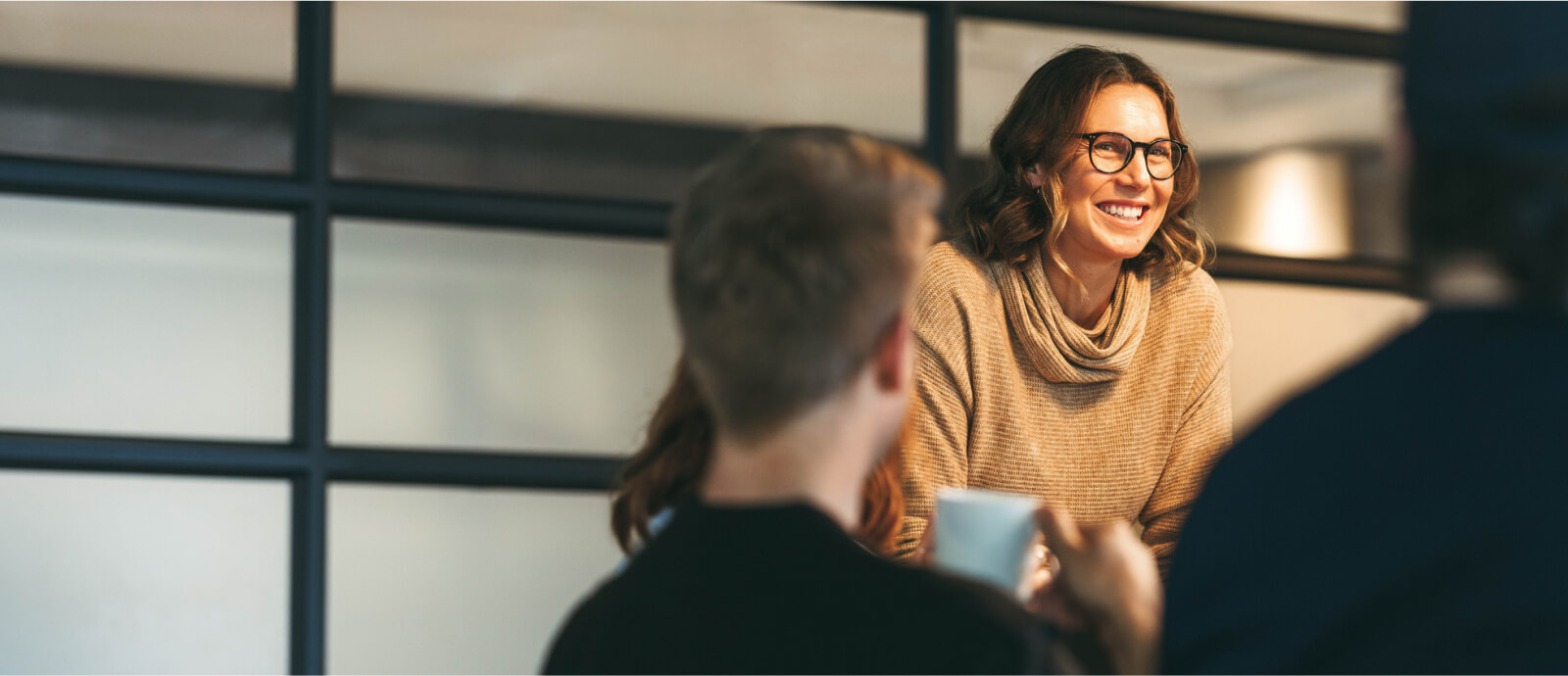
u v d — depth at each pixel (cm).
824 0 282
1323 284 304
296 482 261
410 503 265
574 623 94
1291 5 305
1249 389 299
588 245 277
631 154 276
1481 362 81
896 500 135
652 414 139
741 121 280
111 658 251
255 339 261
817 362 89
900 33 285
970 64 287
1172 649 87
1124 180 209
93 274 255
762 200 91
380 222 267
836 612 85
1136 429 218
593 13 275
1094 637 103
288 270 263
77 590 251
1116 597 102
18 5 251
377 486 264
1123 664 101
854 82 283
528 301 274
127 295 256
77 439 252
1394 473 80
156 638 254
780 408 90
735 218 91
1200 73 300
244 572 258
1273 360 301
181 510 256
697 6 279
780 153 94
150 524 254
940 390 206
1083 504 215
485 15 271
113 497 253
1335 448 83
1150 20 296
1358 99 309
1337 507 82
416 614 264
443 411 269
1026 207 212
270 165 261
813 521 88
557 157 272
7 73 250
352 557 262
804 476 90
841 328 89
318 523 259
